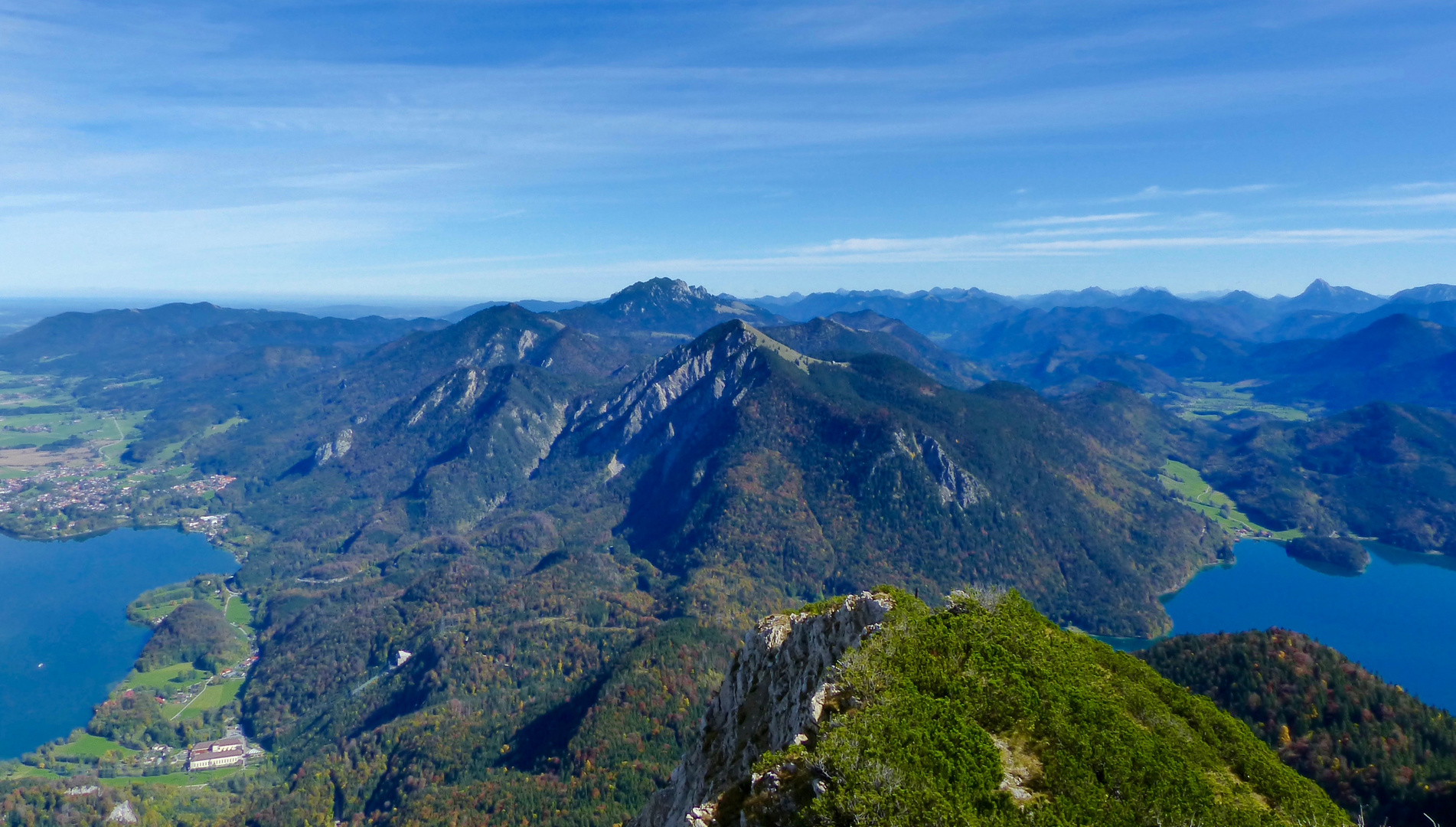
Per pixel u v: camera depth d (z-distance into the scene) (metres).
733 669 72.38
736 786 44.97
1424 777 115.06
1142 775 44.53
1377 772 119.06
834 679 52.34
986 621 59.03
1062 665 55.41
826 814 37.69
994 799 39.69
